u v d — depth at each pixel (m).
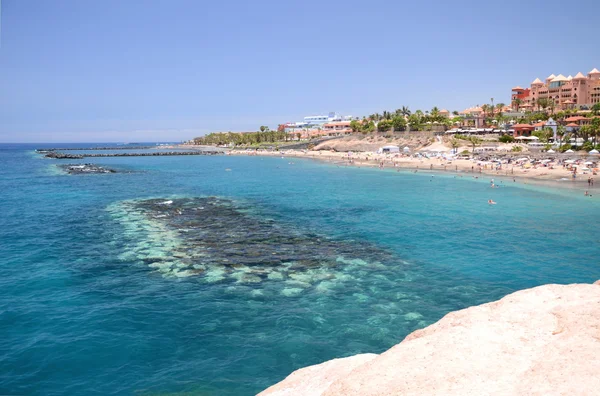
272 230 39.03
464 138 141.38
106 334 18.98
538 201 53.97
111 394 14.88
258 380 15.66
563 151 108.75
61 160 163.62
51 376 15.88
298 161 149.62
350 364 12.26
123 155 197.25
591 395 7.15
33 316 20.73
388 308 21.77
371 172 101.38
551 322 10.83
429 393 8.20
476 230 38.97
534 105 184.12
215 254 30.94
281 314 21.02
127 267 28.02
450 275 26.77
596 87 168.88
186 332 19.25
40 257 30.25
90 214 46.75
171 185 76.88
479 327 11.17
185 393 14.91
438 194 62.56
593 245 33.19
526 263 29.05
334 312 21.27
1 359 16.91
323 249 32.56
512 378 8.44
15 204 54.19
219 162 151.62
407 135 162.88
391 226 40.97
